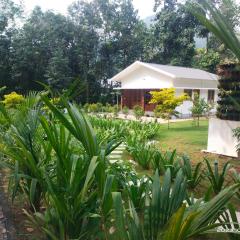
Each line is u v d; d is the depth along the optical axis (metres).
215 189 4.37
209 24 1.38
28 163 3.15
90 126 2.14
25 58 29.08
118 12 35.84
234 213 2.10
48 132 2.42
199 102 16.50
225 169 4.57
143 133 10.17
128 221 1.98
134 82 23.36
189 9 1.49
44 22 32.31
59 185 2.62
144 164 6.19
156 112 15.45
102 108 21.48
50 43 31.56
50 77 28.45
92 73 32.25
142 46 35.62
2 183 5.07
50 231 2.61
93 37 33.06
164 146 9.20
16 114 4.00
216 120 8.05
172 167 4.65
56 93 2.73
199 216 1.66
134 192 3.31
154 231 1.89
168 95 14.40
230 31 1.37
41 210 3.71
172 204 1.98
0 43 30.16
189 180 4.65
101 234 2.53
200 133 12.20
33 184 3.04
